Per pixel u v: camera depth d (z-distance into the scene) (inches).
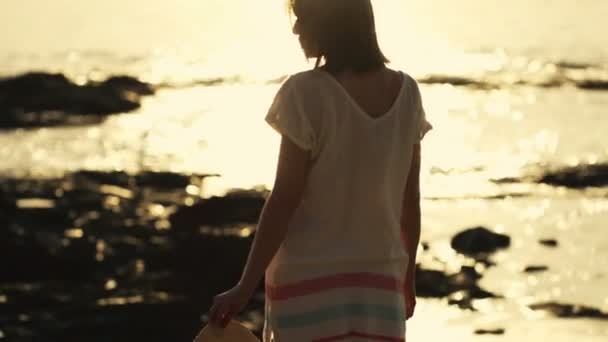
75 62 1866.4
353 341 159.9
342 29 161.5
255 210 679.1
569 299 470.0
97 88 1411.2
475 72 1700.3
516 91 1489.9
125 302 485.1
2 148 1006.4
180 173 858.1
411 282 174.7
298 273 161.5
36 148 1011.3
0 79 1365.7
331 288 160.9
